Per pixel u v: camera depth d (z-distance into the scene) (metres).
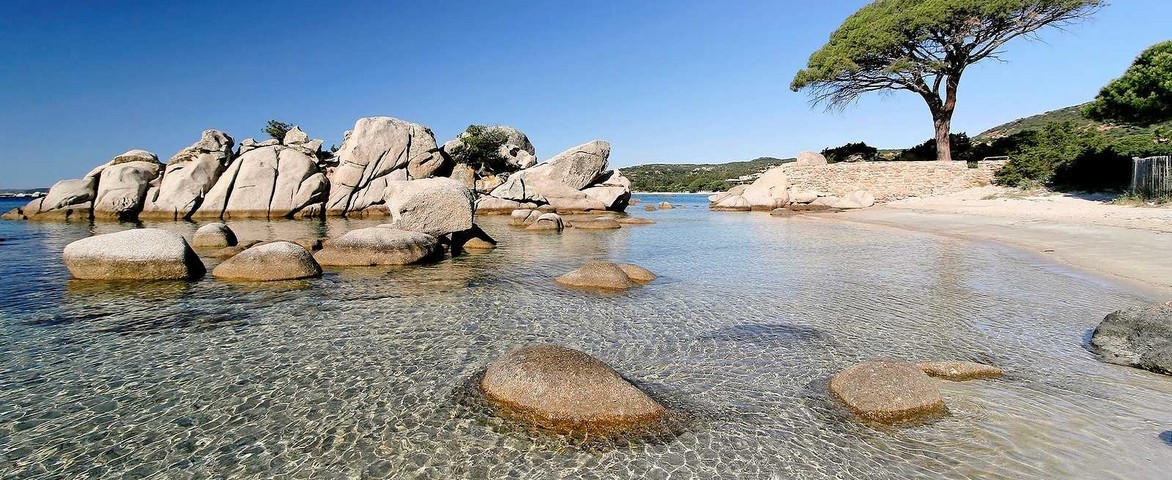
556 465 4.96
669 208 51.59
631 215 40.88
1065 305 10.48
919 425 5.66
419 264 15.84
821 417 5.88
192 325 9.21
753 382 6.84
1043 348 8.04
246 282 12.69
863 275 14.03
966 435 5.44
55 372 7.09
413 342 8.41
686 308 10.55
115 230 26.53
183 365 7.36
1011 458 5.00
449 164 48.03
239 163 36.31
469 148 55.78
